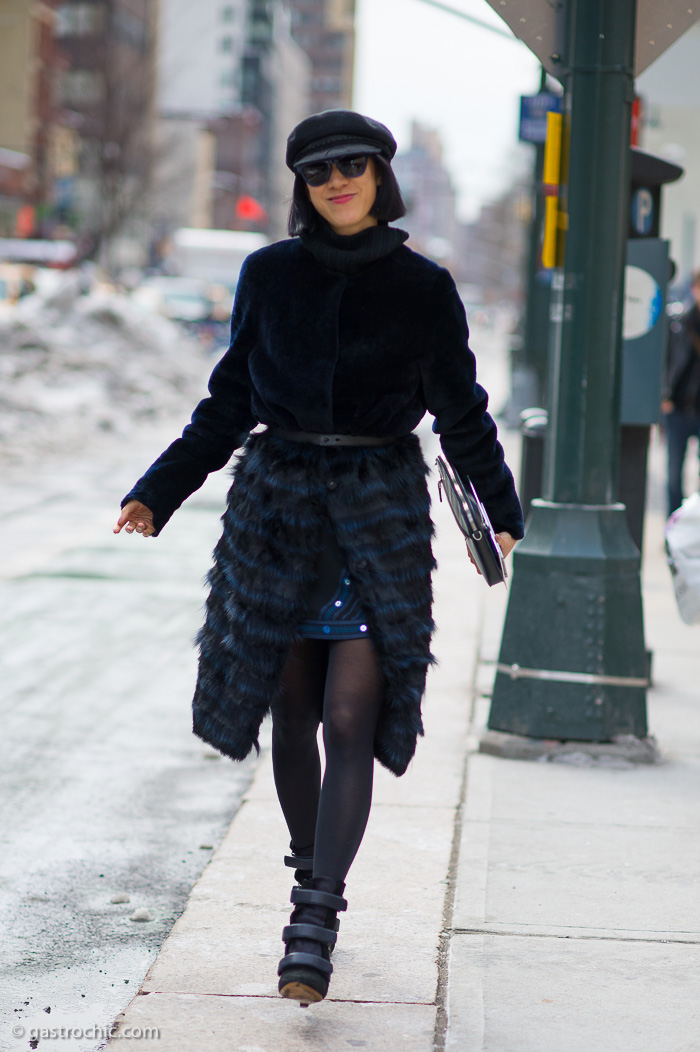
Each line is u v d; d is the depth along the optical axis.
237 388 4.11
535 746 6.55
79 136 55.47
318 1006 3.91
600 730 6.57
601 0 6.35
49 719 7.41
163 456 4.14
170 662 8.74
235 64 142.12
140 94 54.84
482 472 4.09
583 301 6.55
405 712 3.86
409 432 4.02
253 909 4.69
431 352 3.85
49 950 4.50
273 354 3.87
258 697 3.85
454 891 4.86
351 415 3.85
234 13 141.25
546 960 4.26
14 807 6.00
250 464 3.95
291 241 3.96
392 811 5.76
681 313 13.38
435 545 13.44
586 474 6.66
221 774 6.57
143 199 56.59
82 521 14.76
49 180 75.75
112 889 5.09
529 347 27.28
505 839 5.41
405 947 4.36
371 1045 3.66
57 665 8.60
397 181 3.89
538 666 6.64
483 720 7.29
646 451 8.46
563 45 6.46
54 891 5.05
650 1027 3.80
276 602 3.82
